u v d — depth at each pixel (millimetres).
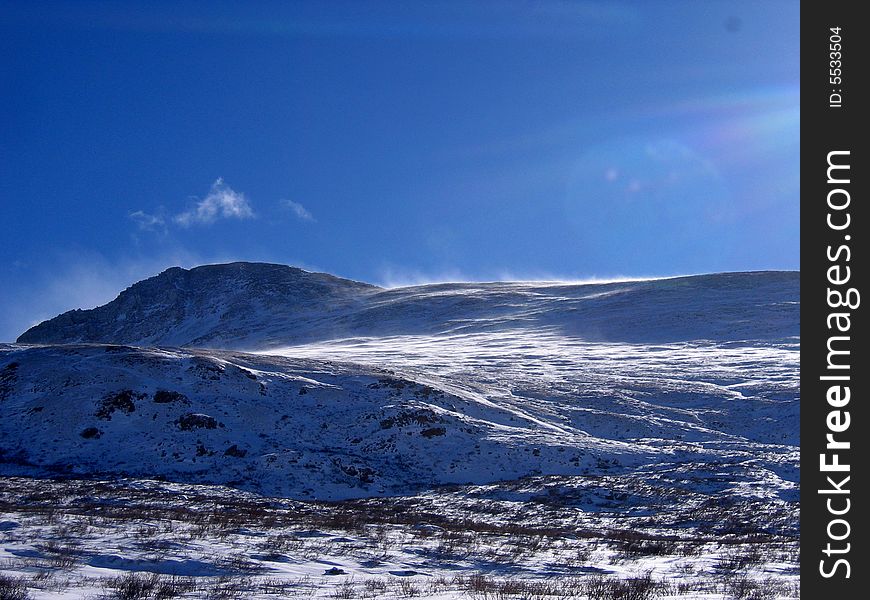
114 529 19719
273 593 13711
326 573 16344
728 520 29328
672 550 21547
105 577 14219
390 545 20438
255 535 20750
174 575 15117
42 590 12516
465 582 15539
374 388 51781
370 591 14195
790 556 20219
